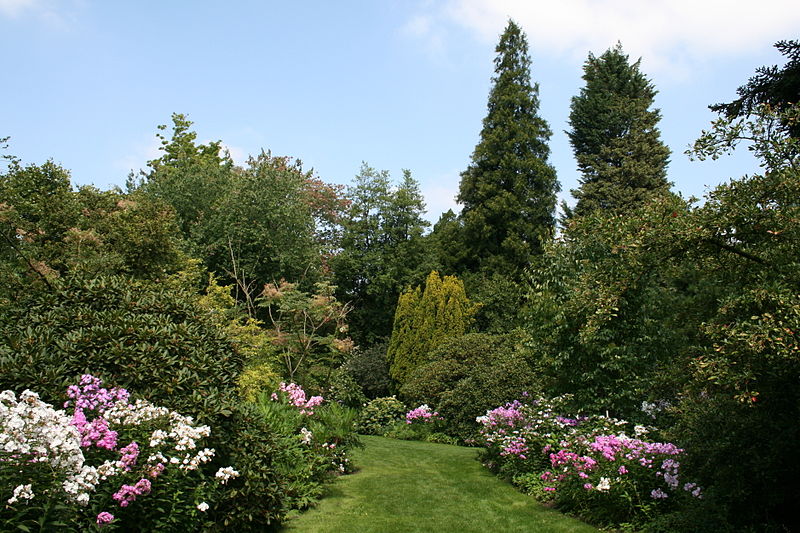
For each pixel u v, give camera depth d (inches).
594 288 224.8
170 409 194.1
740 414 190.7
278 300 641.6
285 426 299.4
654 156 871.1
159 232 492.4
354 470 359.9
